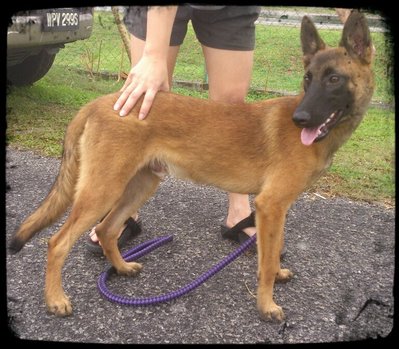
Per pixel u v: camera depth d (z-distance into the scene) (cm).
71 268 122
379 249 136
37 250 129
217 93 133
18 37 206
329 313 107
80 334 97
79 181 105
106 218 117
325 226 150
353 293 115
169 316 104
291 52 361
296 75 327
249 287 116
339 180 185
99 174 104
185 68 338
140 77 108
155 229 145
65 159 109
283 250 128
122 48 316
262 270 105
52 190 109
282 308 108
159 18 107
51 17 220
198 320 103
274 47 366
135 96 106
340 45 105
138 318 103
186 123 111
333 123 105
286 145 108
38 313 103
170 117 110
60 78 308
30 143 208
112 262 119
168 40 110
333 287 117
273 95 288
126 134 105
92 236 128
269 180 109
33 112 244
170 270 123
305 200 169
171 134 110
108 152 104
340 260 130
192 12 126
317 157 108
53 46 248
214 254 131
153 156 111
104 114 105
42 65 259
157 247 133
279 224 106
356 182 183
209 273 110
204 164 114
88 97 275
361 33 104
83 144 106
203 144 112
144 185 120
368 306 109
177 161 113
